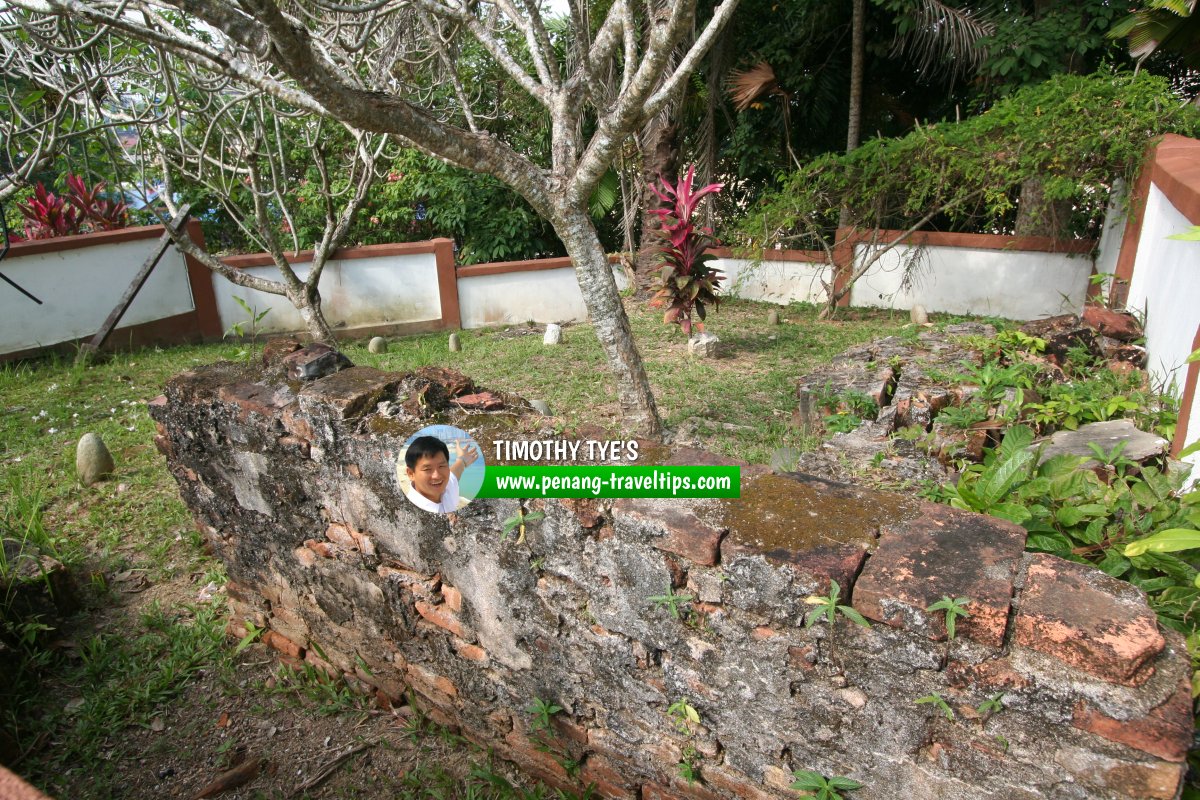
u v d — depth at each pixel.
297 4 4.78
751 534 1.69
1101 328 5.77
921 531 1.67
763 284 11.12
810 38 10.62
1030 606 1.41
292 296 7.27
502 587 2.16
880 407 4.26
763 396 6.17
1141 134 6.87
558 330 8.22
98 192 9.02
